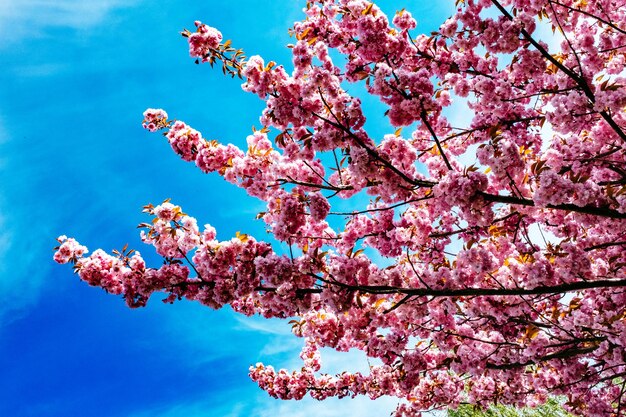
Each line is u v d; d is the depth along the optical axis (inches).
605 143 214.1
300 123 167.6
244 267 164.4
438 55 212.2
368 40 166.7
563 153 217.9
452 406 309.7
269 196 182.1
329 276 179.3
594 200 157.3
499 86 205.8
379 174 167.5
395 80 166.4
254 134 181.6
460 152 258.4
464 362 238.5
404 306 203.8
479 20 191.6
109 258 168.4
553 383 276.1
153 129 194.4
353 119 165.3
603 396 293.6
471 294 179.0
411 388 243.6
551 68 207.9
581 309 223.6
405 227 206.4
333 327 222.8
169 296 169.9
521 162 157.6
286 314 177.0
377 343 226.7
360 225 208.2
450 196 159.0
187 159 189.0
